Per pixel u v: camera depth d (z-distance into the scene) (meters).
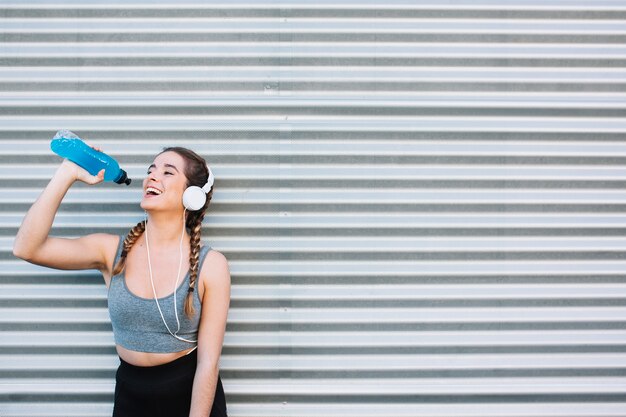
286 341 2.00
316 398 2.01
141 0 1.97
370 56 1.99
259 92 1.98
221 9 1.98
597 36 2.00
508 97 2.00
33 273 1.99
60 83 1.98
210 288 1.72
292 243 1.99
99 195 1.99
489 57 2.00
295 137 1.99
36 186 1.99
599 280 2.01
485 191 2.01
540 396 2.01
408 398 2.02
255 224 1.99
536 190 2.01
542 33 2.00
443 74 1.99
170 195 1.72
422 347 2.01
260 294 1.99
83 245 1.75
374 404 2.01
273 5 1.98
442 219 2.00
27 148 1.98
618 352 2.02
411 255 2.00
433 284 2.01
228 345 1.99
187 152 1.80
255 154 1.99
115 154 1.98
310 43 1.99
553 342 2.02
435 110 2.00
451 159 2.00
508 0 1.99
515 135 2.00
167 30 1.98
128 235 1.79
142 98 1.98
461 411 2.02
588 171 2.01
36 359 1.99
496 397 2.02
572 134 2.01
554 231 2.01
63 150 1.67
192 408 1.61
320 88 1.99
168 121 1.98
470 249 2.01
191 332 1.73
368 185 2.00
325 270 2.00
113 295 1.71
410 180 2.00
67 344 2.00
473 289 2.01
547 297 2.01
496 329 2.01
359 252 2.00
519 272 2.01
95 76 1.98
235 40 1.98
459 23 1.99
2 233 1.98
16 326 1.99
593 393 2.02
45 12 1.97
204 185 1.80
